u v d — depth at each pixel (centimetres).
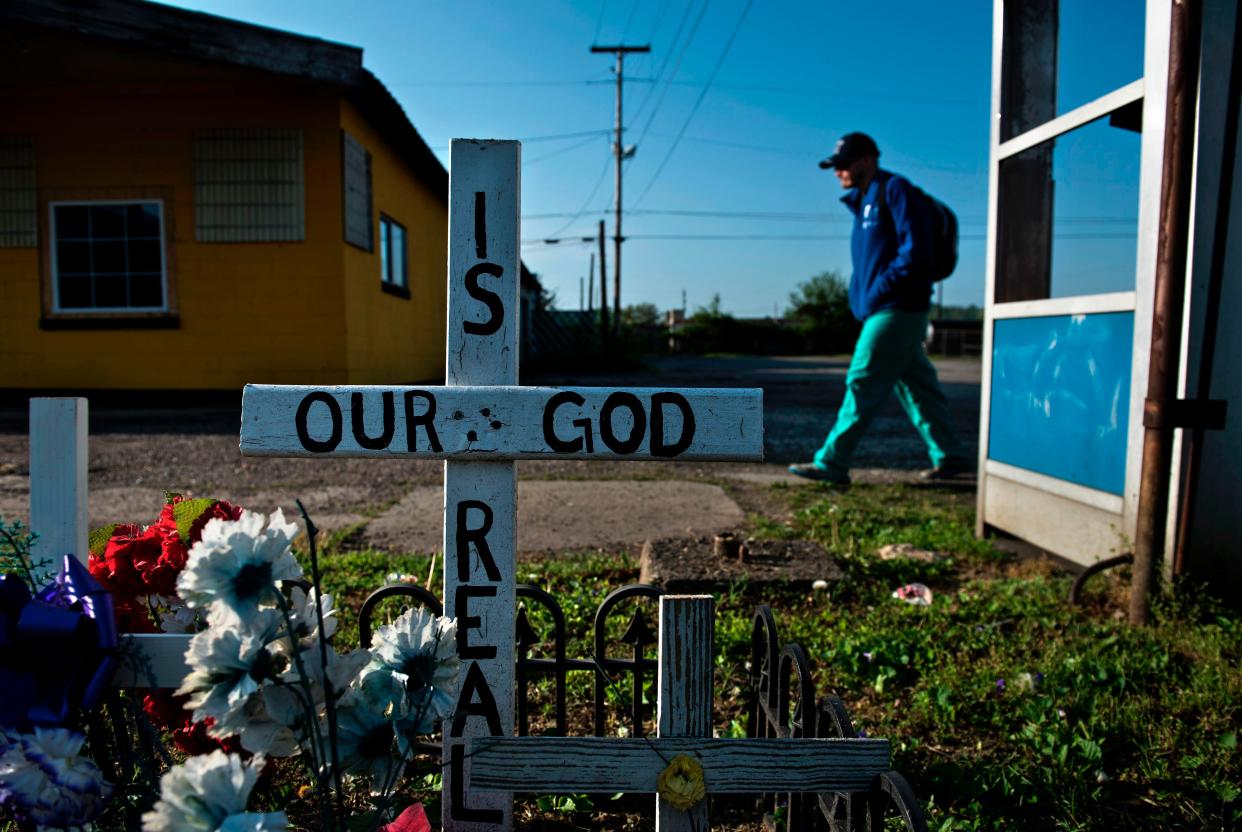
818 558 405
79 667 146
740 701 280
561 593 374
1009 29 466
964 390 1848
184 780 112
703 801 149
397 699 144
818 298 5322
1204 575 356
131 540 199
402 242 1419
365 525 503
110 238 1111
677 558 400
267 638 131
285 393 184
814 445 884
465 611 193
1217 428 328
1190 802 223
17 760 124
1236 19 336
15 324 1109
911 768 240
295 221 1091
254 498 580
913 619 346
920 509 568
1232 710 262
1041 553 453
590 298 4169
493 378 194
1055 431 428
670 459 183
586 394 184
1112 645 313
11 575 157
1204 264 345
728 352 4938
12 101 1080
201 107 1078
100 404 1110
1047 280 483
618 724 264
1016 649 314
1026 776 235
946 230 608
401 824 156
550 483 656
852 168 613
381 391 184
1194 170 341
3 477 622
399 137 1279
